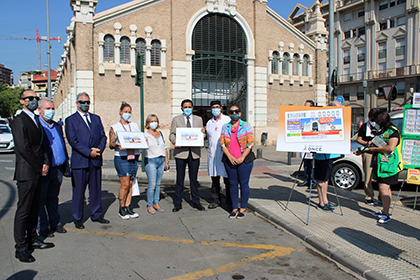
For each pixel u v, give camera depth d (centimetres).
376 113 500
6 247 411
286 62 2264
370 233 445
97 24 1708
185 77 1888
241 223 514
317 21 2358
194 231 475
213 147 596
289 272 345
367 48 3850
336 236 433
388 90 989
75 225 490
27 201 371
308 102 820
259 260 375
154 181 568
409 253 377
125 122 553
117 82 1759
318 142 504
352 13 4050
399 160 495
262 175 949
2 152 1697
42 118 446
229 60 2044
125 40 1783
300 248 411
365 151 523
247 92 2089
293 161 1320
